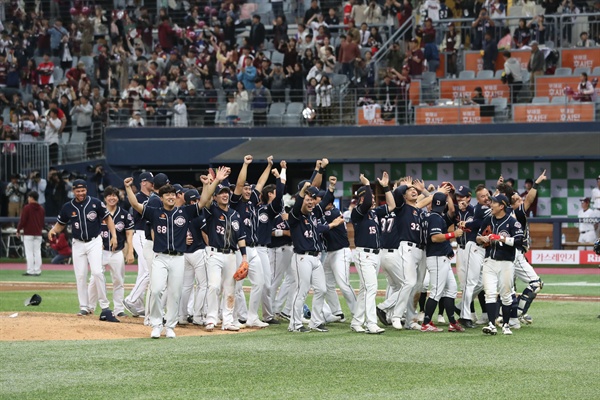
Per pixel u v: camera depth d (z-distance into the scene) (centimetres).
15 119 6612
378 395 1847
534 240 5353
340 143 5953
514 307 2823
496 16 6531
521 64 6231
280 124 6203
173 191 2620
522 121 5878
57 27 7219
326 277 3036
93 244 2980
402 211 2805
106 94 6831
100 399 1812
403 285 2814
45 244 6031
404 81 6106
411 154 5634
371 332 2742
